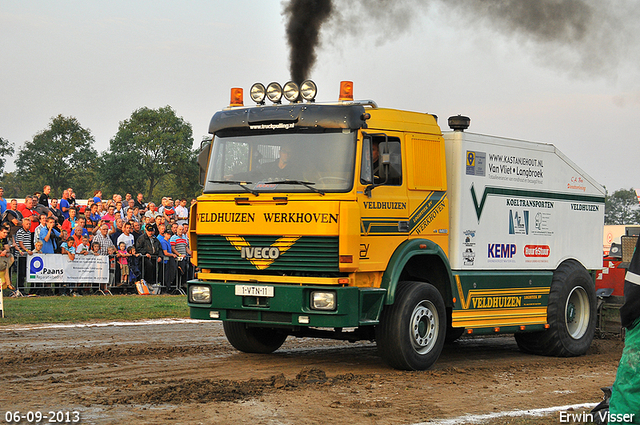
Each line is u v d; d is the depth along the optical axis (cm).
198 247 911
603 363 1012
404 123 902
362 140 834
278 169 856
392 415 632
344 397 698
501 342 1234
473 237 973
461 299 946
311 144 846
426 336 888
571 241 1138
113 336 1125
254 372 835
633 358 489
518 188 1046
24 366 836
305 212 824
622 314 491
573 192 1145
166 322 1341
